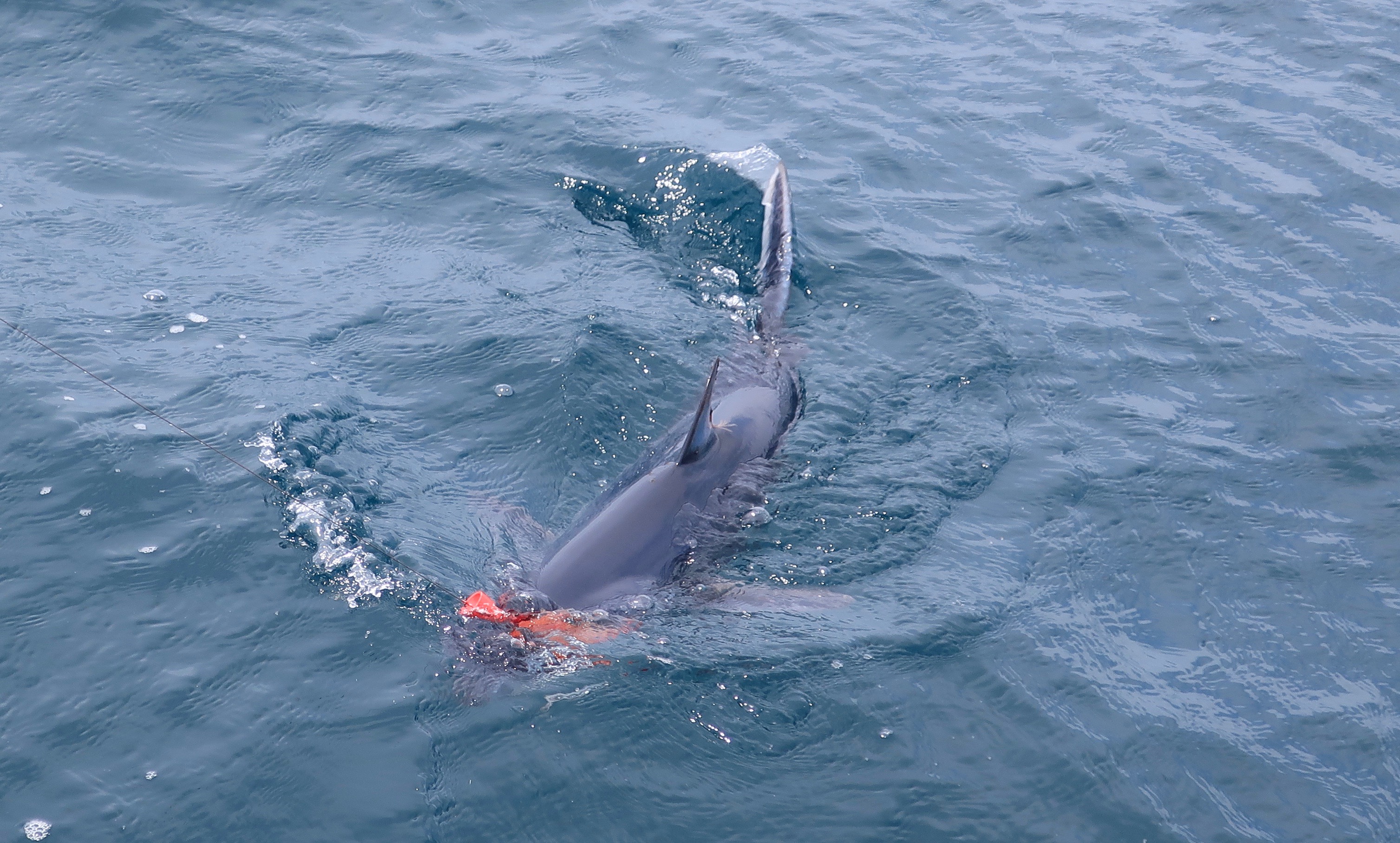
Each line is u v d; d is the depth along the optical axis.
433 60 15.17
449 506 8.52
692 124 14.20
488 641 7.36
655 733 6.92
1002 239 12.41
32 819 6.11
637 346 10.34
